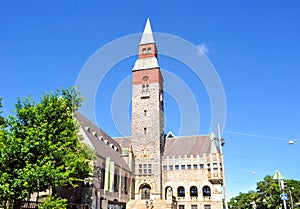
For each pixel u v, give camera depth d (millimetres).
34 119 27859
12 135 25766
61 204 27516
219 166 64562
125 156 65062
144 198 65188
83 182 42688
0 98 31906
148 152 67562
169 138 74625
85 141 47594
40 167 24438
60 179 25938
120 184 55531
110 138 67750
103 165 49781
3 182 23453
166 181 66812
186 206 64250
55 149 27109
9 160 24391
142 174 66312
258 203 94375
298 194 86000
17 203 26203
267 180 92375
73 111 33531
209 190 64812
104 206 46469
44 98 29562
